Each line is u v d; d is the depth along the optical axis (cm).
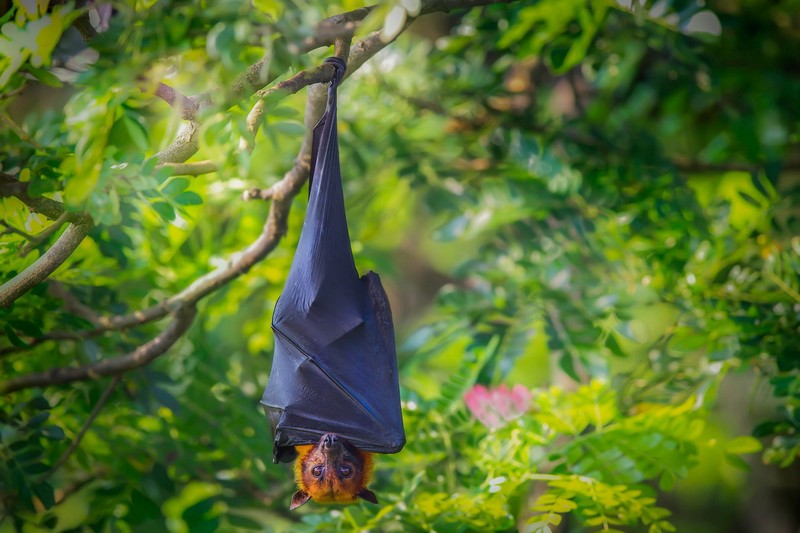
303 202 1246
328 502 935
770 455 977
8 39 699
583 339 1067
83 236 771
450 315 1217
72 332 970
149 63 702
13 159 837
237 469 1163
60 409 1048
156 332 1161
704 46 1220
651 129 1426
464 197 1294
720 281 1103
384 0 679
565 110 1491
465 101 1337
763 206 1105
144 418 1109
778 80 1215
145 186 716
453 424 1036
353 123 1270
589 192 1180
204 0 715
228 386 1155
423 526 955
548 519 893
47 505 916
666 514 909
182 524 1146
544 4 1013
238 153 691
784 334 1017
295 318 905
